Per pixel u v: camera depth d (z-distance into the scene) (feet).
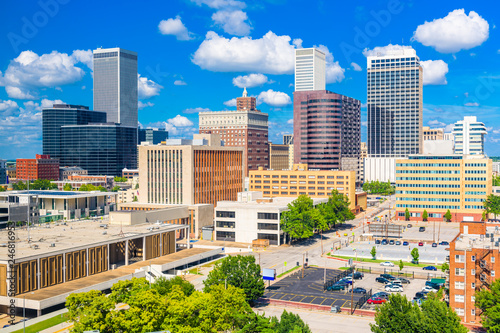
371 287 519.60
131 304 347.15
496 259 403.13
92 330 310.04
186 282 429.79
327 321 408.67
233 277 437.99
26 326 388.16
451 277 415.03
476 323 403.34
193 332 324.19
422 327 325.21
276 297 481.46
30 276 446.60
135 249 612.29
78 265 501.56
